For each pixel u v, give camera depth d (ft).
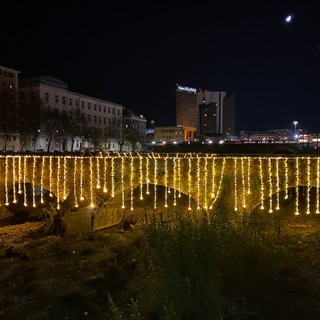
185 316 15.30
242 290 19.33
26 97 206.39
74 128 217.56
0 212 49.90
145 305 17.52
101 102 270.67
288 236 33.32
